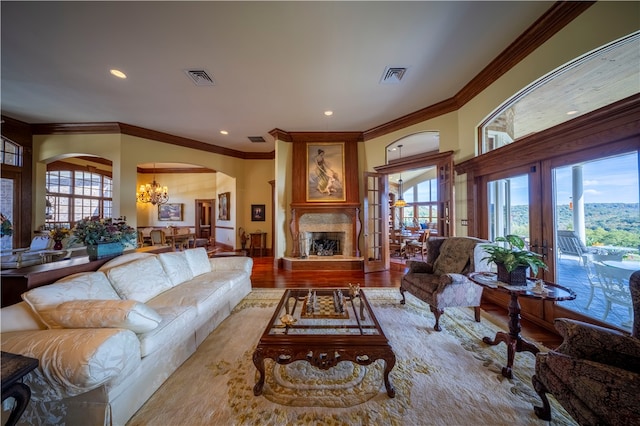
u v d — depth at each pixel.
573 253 2.36
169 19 2.23
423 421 1.42
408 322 2.70
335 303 2.25
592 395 1.08
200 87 3.48
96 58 2.80
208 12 2.16
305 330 1.80
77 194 7.29
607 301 2.11
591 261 2.22
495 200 3.28
